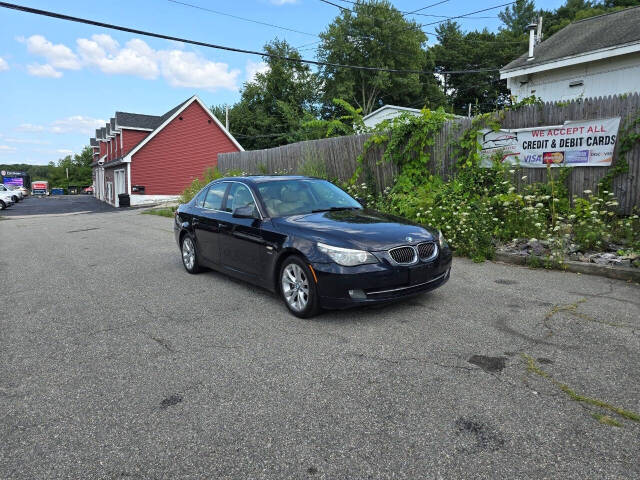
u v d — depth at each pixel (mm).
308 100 48125
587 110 7504
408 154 10047
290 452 2445
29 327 4719
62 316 5066
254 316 4773
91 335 4402
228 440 2578
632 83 13203
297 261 4598
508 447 2406
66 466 2404
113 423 2807
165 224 15141
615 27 14680
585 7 46031
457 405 2846
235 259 5723
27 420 2881
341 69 44406
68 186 90000
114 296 5844
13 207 34531
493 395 2951
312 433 2609
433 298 5113
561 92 15141
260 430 2660
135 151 30312
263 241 5094
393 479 2201
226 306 5180
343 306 4293
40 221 20812
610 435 2482
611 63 13594
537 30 20438
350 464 2324
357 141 11406
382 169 10898
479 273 6195
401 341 3908
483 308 4711
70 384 3359
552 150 7926
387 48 43844
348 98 44719
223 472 2305
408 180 9969
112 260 8523
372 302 4281
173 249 9555
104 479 2289
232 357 3730
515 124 8422
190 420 2805
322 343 3945
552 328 4086
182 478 2273
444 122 9492
